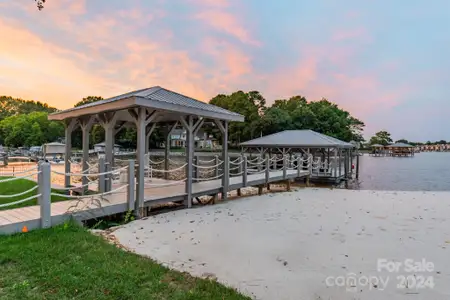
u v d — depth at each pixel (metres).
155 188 7.77
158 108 6.12
